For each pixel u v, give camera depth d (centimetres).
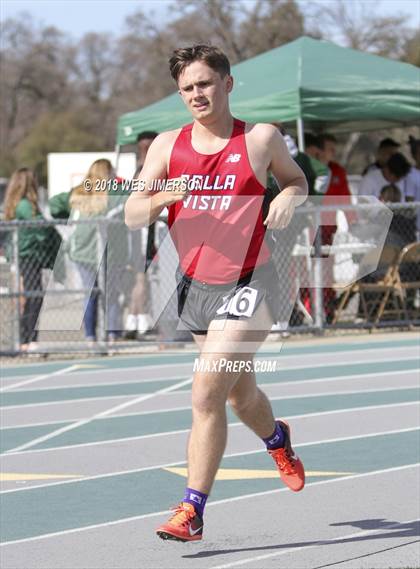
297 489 998
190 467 892
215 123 870
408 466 1255
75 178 3012
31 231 2225
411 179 2603
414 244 2527
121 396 1817
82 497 1151
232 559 908
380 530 984
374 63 2683
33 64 15725
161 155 889
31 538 995
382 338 2483
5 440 1478
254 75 2706
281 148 888
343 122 2970
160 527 880
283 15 8231
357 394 1778
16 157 13950
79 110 14050
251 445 1395
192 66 856
